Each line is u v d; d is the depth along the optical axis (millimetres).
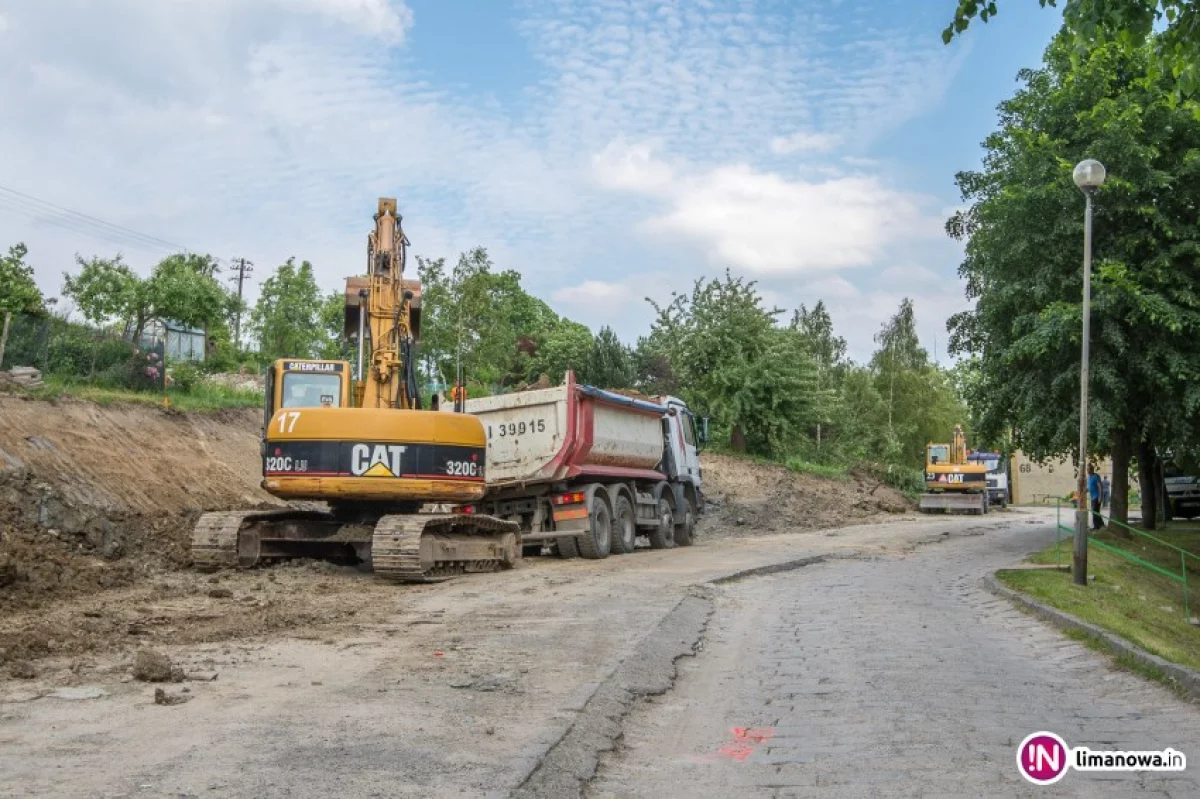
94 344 24828
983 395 28766
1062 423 25328
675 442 25453
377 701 7539
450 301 46719
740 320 42156
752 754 6910
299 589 14305
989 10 9844
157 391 25016
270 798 5258
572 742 6668
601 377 47812
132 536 17203
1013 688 9078
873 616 13383
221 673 8469
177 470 20703
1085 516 17969
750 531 32844
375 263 16625
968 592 16500
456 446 15992
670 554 21859
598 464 21094
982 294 28516
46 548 14773
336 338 52469
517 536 18547
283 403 16219
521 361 57219
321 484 15375
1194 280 24859
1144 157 23953
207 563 15719
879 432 55219
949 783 6195
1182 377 23719
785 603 14555
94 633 10047
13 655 8766
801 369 42562
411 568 15031
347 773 5738
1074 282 24516
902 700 8445
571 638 10516
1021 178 25969
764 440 43625
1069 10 9555
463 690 8008
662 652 10148
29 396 19594
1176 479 42438
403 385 16703
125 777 5539
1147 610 18000
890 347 65438
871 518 39719
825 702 8398
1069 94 25375
